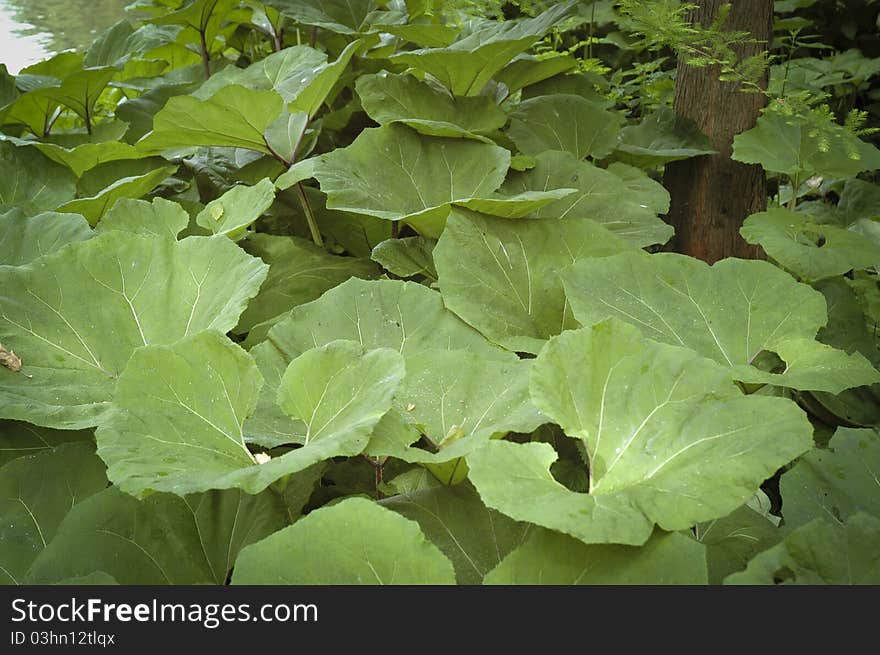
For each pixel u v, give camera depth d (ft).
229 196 8.14
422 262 7.93
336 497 5.85
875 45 16.55
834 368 5.60
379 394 4.72
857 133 8.74
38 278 6.21
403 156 8.31
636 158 9.73
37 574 4.48
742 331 6.34
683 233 9.83
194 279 6.54
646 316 6.34
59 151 9.04
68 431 5.90
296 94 8.43
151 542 4.76
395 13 11.25
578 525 3.80
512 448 4.29
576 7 8.89
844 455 5.20
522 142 9.36
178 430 4.72
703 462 4.22
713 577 4.71
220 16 11.85
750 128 9.39
